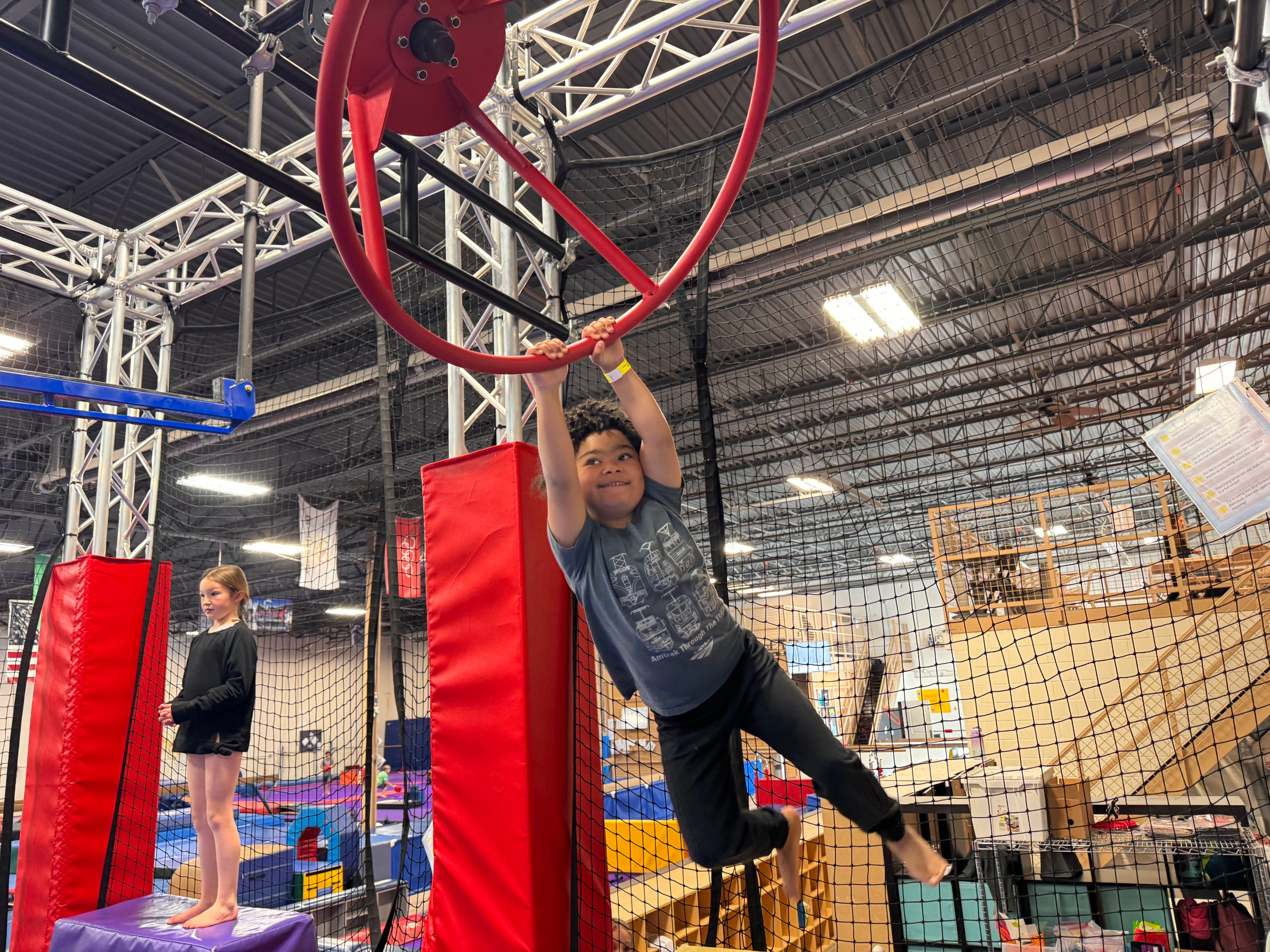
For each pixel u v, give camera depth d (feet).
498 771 9.41
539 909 8.94
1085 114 21.77
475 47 3.55
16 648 24.79
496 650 9.70
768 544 50.16
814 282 25.89
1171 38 18.43
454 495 10.48
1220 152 17.46
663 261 14.17
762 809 6.12
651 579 5.72
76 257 21.76
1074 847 13.62
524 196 15.78
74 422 21.42
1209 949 13.00
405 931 12.57
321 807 30.50
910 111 17.93
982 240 26.76
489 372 4.17
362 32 3.26
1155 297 28.89
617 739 16.72
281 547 39.09
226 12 19.90
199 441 34.06
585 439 6.24
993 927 14.19
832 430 43.70
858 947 16.02
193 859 24.57
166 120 6.55
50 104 21.97
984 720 23.62
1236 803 16.79
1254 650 20.24
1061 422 21.93
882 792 5.50
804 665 23.00
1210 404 8.32
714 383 35.55
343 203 2.92
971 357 35.78
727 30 14.20
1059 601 24.23
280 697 53.11
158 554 17.38
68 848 14.79
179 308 24.76
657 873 16.94
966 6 19.38
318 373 33.35
